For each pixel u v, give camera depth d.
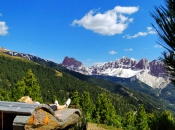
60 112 6.11
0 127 4.29
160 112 7.28
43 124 4.12
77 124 6.89
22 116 3.83
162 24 3.89
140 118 53.19
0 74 159.38
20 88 32.38
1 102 4.71
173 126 6.40
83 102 54.94
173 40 3.80
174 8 3.93
